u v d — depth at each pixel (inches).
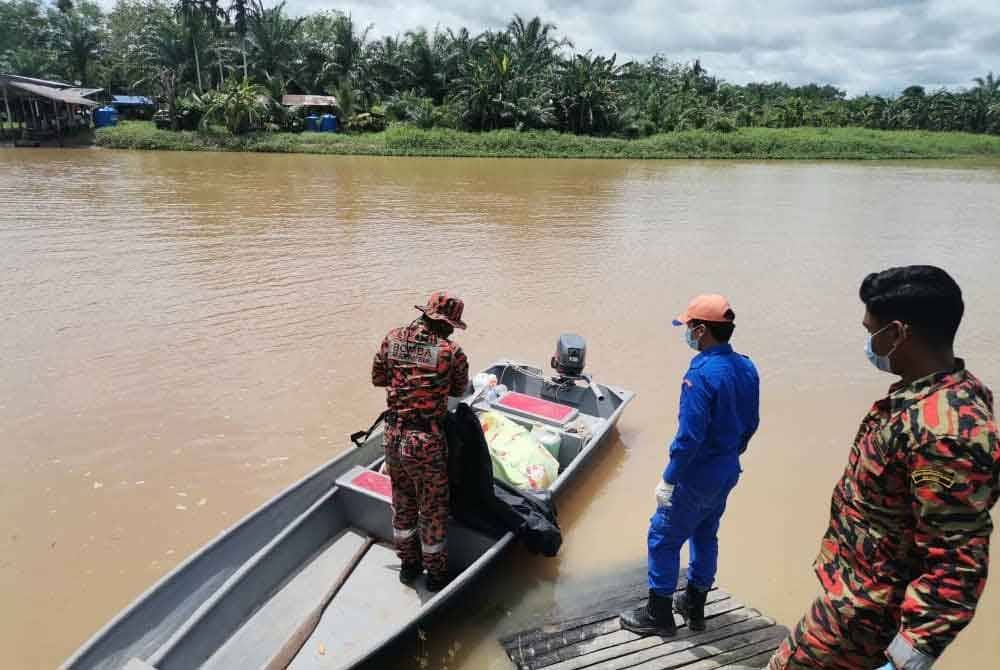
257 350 337.1
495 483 182.9
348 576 171.8
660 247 615.2
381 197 879.7
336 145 1590.8
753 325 408.2
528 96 1937.7
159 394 287.3
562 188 1046.4
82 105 1769.2
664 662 149.3
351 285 454.9
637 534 209.5
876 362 88.2
